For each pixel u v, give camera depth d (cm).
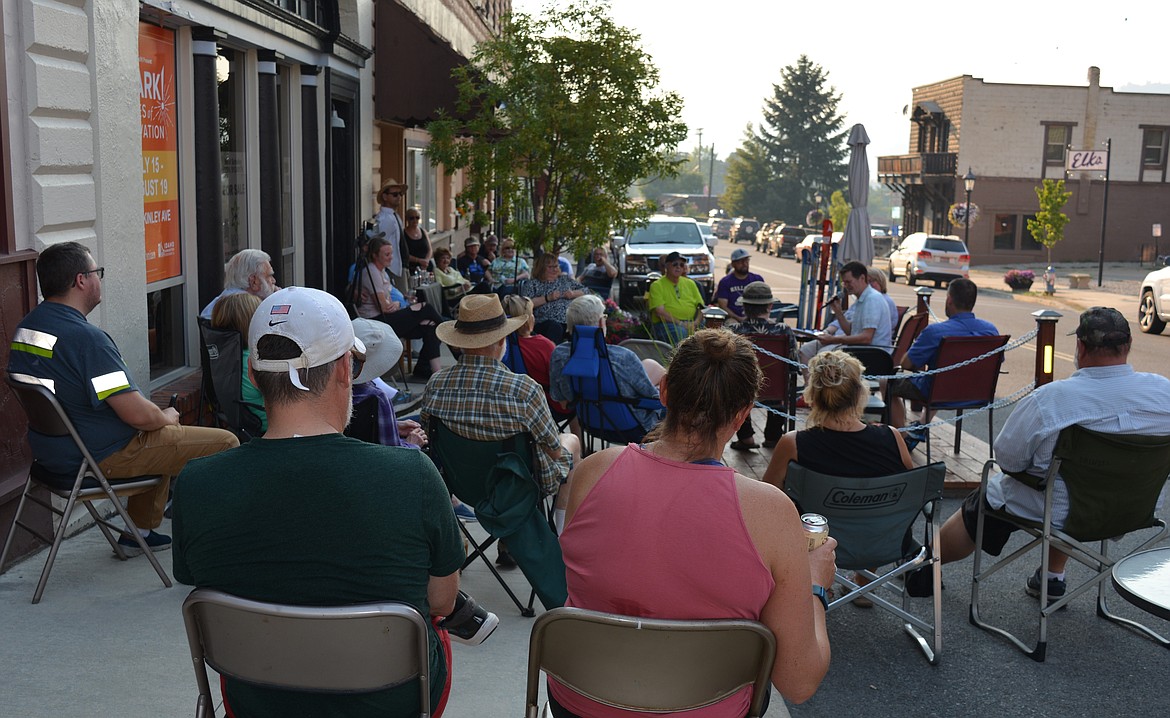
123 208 676
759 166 9794
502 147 1425
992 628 548
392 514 238
